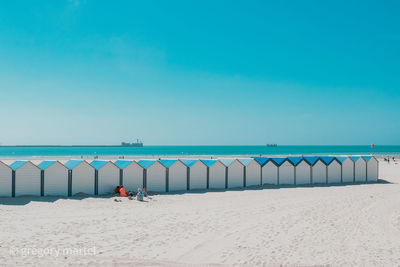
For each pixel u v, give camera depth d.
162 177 23.34
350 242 11.51
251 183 26.27
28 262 9.27
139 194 19.73
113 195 21.34
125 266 9.19
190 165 24.33
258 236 12.18
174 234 12.38
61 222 14.07
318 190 24.72
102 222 14.16
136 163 22.69
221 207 17.83
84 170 21.31
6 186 19.72
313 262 9.54
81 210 16.67
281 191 24.00
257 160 26.94
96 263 9.34
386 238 12.03
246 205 18.45
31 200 18.86
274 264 9.39
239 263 9.48
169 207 17.80
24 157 79.88
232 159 26.86
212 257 9.97
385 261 9.61
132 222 14.22
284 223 14.19
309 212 16.52
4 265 8.98
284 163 27.38
